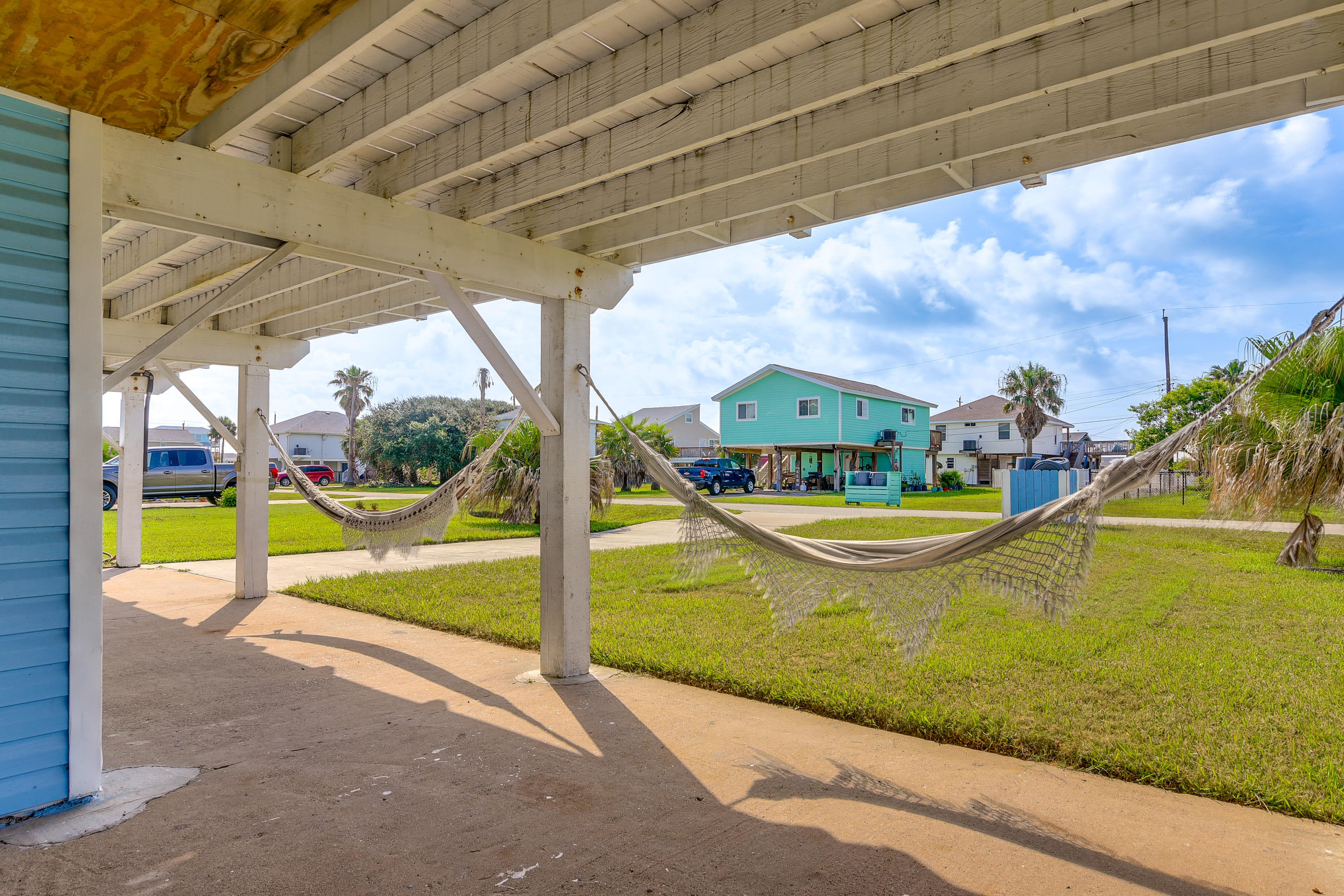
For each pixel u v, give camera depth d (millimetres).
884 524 14453
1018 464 29422
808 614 3852
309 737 3688
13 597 2797
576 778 3186
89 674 2984
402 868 2455
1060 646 5297
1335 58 2639
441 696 4359
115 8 2273
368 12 2682
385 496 27703
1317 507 9352
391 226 4148
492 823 2777
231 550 11258
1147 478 3119
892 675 4598
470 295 6922
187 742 3617
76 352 2967
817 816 2828
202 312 3953
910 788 3084
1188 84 2939
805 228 4508
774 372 34062
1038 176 3730
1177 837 2660
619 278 5305
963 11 2719
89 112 2994
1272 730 3604
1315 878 2377
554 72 3447
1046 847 2584
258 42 2490
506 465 15289
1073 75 2830
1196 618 6188
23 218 2840
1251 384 2938
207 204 3449
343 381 56875
